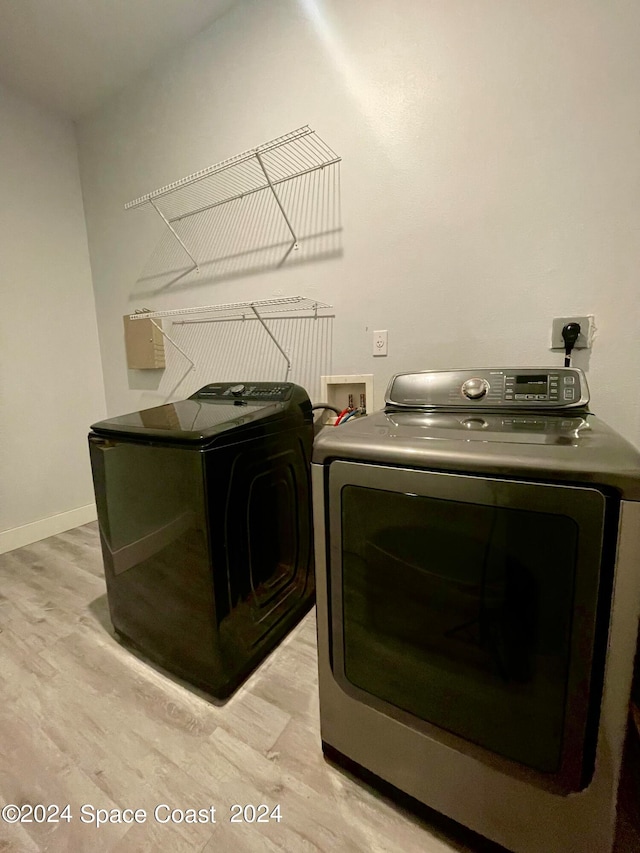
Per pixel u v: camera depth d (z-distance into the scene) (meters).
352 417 1.63
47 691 1.26
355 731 0.93
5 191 2.29
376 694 0.88
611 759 0.65
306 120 1.63
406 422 1.01
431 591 0.78
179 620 1.24
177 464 1.13
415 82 1.38
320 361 1.77
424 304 1.48
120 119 2.34
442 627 0.78
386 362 1.60
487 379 1.14
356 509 0.84
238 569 1.24
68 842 0.85
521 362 1.33
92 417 2.81
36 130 2.41
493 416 1.08
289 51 1.63
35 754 1.05
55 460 2.60
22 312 2.41
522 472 0.65
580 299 1.22
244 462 1.25
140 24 1.85
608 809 0.67
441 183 1.39
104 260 2.64
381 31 1.42
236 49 1.79
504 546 0.68
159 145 2.18
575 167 1.18
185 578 1.19
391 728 0.87
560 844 0.71
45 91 2.30
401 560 0.80
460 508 0.71
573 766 0.68
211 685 1.21
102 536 1.43
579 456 0.63
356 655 0.90
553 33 1.16
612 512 0.60
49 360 2.55
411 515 0.77
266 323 1.91
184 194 2.11
